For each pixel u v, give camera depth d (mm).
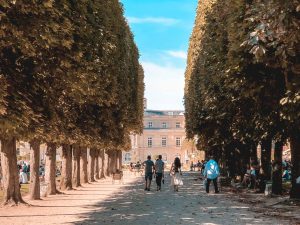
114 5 30297
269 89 15906
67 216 15766
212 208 17969
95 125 24781
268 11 8508
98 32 20141
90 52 16875
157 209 17750
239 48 15328
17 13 10320
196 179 47250
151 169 30219
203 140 36125
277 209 17188
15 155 19484
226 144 33250
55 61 12234
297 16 9023
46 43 10797
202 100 32406
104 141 29484
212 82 25297
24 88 11750
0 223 13867
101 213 16562
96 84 19906
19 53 11172
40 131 12805
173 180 29375
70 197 24578
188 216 15320
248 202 20250
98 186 35875
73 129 23438
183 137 136250
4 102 9867
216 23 25281
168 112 154875
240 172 36656
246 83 16125
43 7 10531
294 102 13234
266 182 25797
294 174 19969
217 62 23312
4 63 11109
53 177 26859
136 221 14062
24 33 10469
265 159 26219
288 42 9188
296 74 12391
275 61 12656
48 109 13070
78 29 14086
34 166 22891
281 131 20625
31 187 22844
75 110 22000
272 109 17547
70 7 13695
